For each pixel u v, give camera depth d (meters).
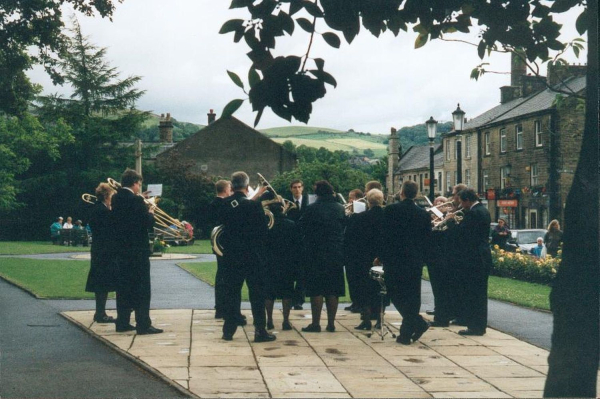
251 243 9.10
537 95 54.03
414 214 9.01
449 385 6.78
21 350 8.46
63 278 18.05
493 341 9.32
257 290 9.09
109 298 14.41
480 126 58.16
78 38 63.81
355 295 10.20
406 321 8.98
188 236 14.70
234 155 74.25
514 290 16.89
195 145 73.69
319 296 9.95
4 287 15.84
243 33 5.37
